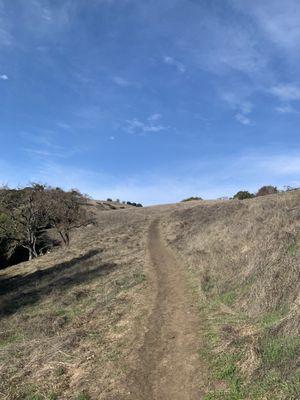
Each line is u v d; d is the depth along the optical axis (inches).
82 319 629.0
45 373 451.5
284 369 339.6
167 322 546.0
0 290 1111.0
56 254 1550.2
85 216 1941.4
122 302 679.7
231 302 555.2
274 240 620.7
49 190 1876.2
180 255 979.9
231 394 346.9
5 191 1840.6
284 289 481.7
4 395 418.6
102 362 459.5
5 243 1923.0
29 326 645.9
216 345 439.2
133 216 2625.5
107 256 1187.9
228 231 877.8
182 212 2023.9
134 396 382.9
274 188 2156.7
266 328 412.5
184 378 396.5
